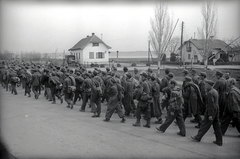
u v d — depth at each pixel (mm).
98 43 44938
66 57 42312
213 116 5805
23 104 11469
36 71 13414
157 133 6918
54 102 11766
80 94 11586
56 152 5430
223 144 6000
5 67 17859
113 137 6520
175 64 41500
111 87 8195
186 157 5156
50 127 7461
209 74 21234
